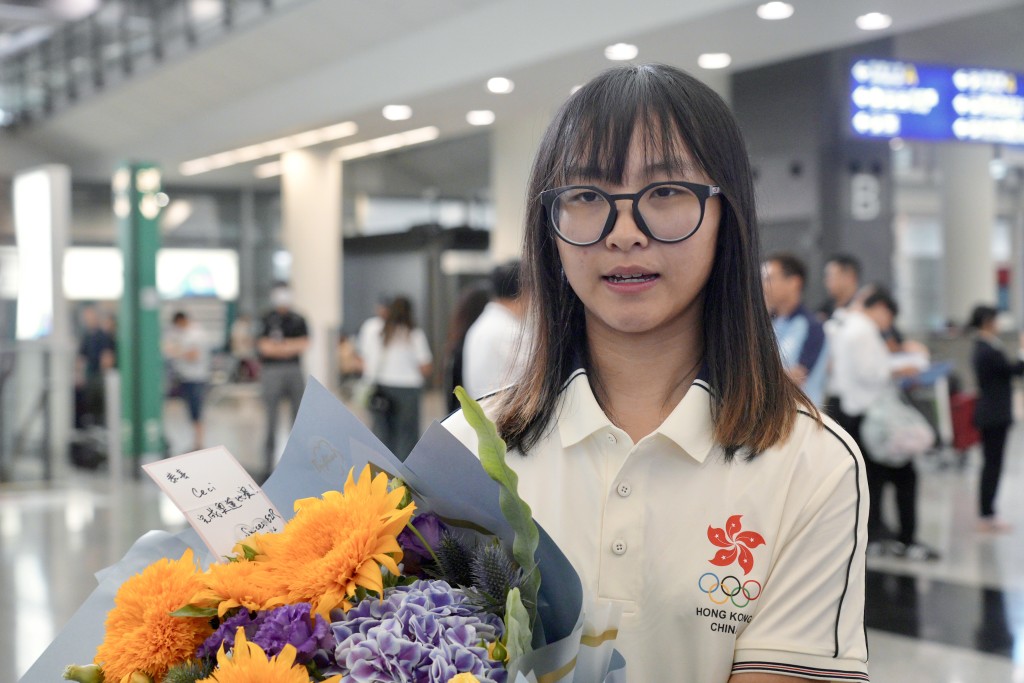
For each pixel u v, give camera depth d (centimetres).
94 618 103
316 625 83
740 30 786
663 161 100
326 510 89
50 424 902
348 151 1504
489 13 914
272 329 973
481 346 467
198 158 1608
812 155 961
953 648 434
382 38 1039
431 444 94
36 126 1755
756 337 106
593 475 108
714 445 104
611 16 804
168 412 1716
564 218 103
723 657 101
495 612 92
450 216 1753
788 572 100
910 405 759
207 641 86
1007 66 1166
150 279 1100
